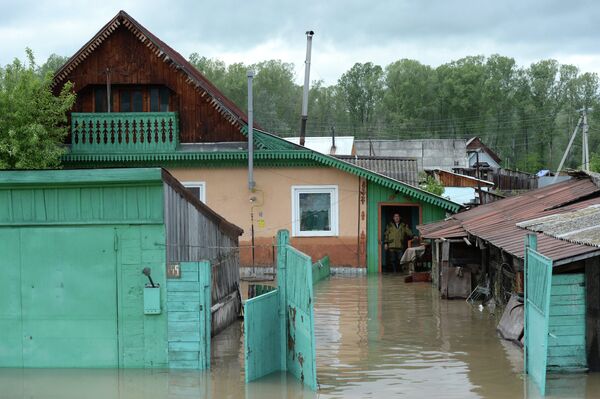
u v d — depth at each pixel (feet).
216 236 49.44
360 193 74.18
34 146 68.54
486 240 46.83
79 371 35.99
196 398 31.78
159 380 34.50
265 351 35.83
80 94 75.51
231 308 50.29
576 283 33.83
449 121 248.73
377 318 49.55
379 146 155.12
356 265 74.28
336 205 74.33
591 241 34.09
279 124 235.81
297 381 34.37
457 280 57.31
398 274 73.77
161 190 35.99
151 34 74.13
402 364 37.01
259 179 74.64
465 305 54.44
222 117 74.84
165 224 36.35
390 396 31.55
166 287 36.17
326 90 266.77
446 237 55.77
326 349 40.42
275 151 73.51
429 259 70.54
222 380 34.45
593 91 248.52
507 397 31.07
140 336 36.27
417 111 249.55
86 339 36.40
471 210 67.97
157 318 36.27
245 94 232.12
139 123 73.26
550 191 59.82
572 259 32.50
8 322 36.58
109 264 36.35
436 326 46.50
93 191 36.29
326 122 255.50
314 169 74.38
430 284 66.28
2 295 36.58
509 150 246.68
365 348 40.60
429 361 37.55
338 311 52.39
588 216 42.96
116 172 35.73
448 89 248.32
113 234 36.32
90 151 73.15
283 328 37.58
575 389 31.76
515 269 44.37
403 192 73.46
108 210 36.27
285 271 37.68
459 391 32.17
